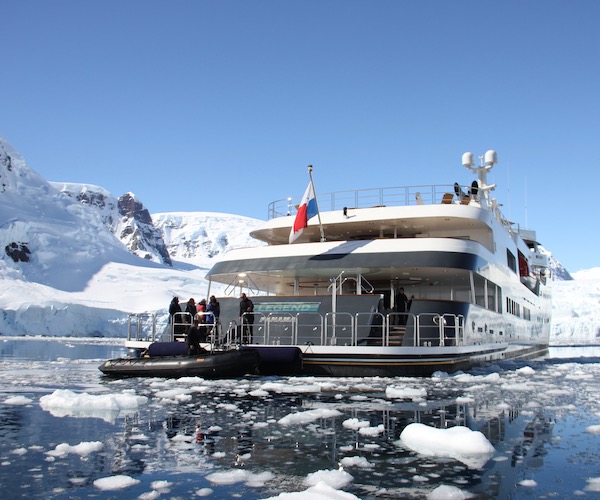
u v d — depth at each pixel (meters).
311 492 5.12
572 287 148.62
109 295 129.62
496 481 5.82
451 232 20.84
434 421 9.03
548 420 9.22
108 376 16.20
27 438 7.63
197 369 14.84
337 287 22.33
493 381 15.02
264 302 17.39
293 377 15.29
